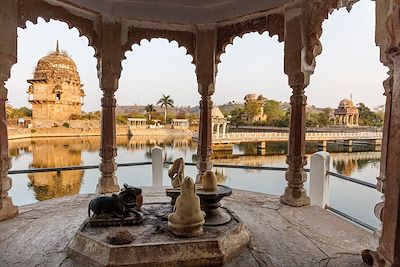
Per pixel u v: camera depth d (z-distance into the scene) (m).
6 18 3.83
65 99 42.28
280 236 3.33
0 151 3.81
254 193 5.32
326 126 44.34
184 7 5.44
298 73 4.49
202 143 5.78
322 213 4.18
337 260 2.79
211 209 3.27
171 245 2.62
